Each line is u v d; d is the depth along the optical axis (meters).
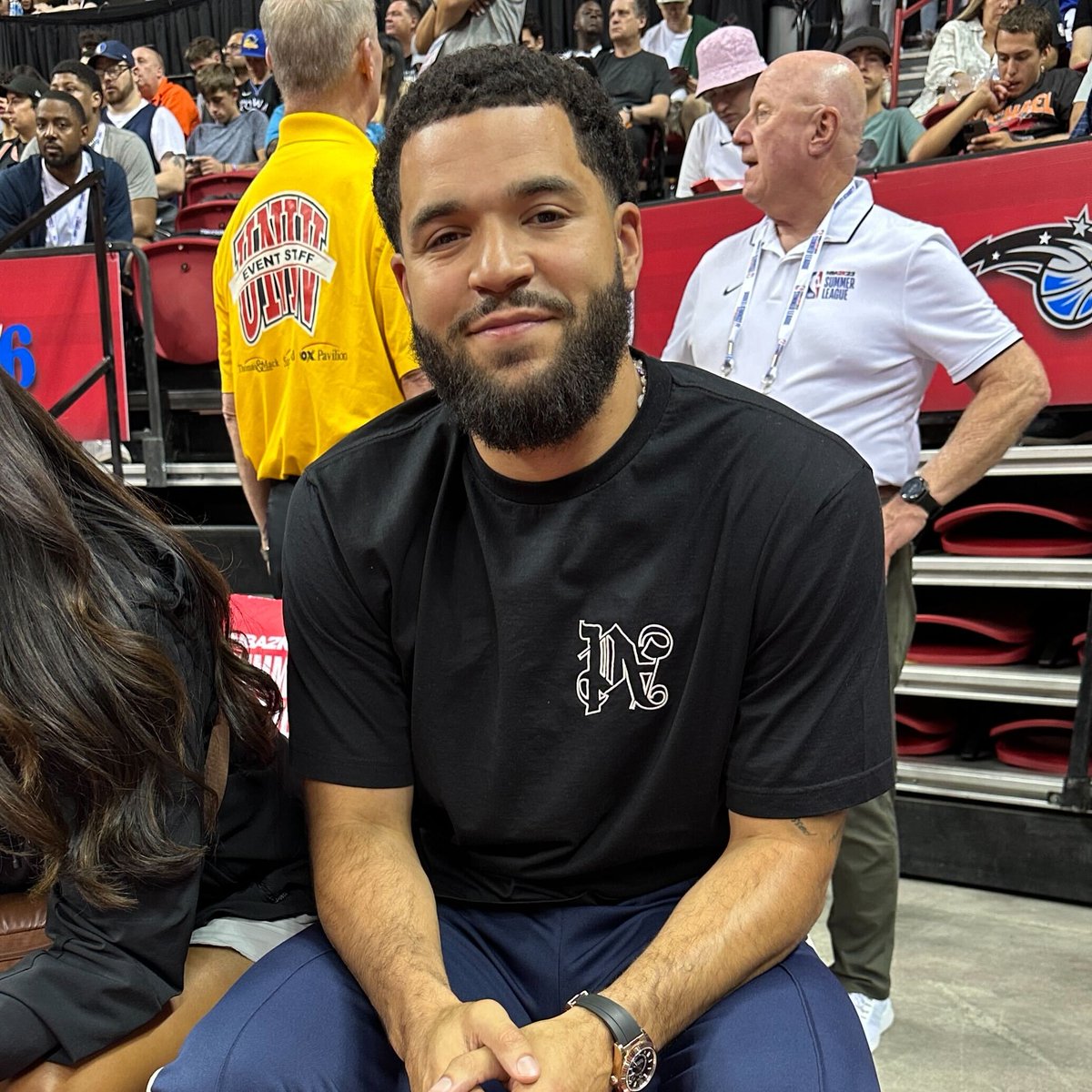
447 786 1.24
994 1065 1.92
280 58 2.08
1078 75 3.87
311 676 1.26
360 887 1.18
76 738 1.01
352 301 2.05
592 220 1.12
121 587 1.09
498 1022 0.99
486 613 1.21
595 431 1.16
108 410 3.14
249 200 2.14
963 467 1.92
